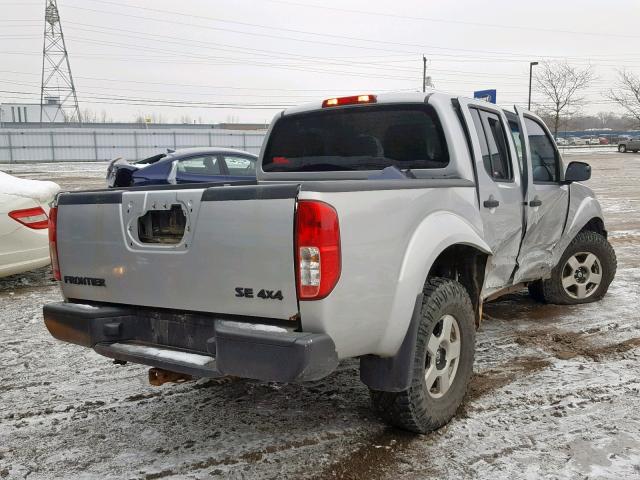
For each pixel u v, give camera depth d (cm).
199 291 294
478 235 385
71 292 354
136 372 456
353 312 280
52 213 355
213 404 393
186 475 308
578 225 552
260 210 272
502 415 367
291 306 268
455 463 313
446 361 351
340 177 435
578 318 568
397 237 305
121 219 322
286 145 470
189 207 294
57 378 446
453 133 389
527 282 514
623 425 353
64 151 4722
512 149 451
